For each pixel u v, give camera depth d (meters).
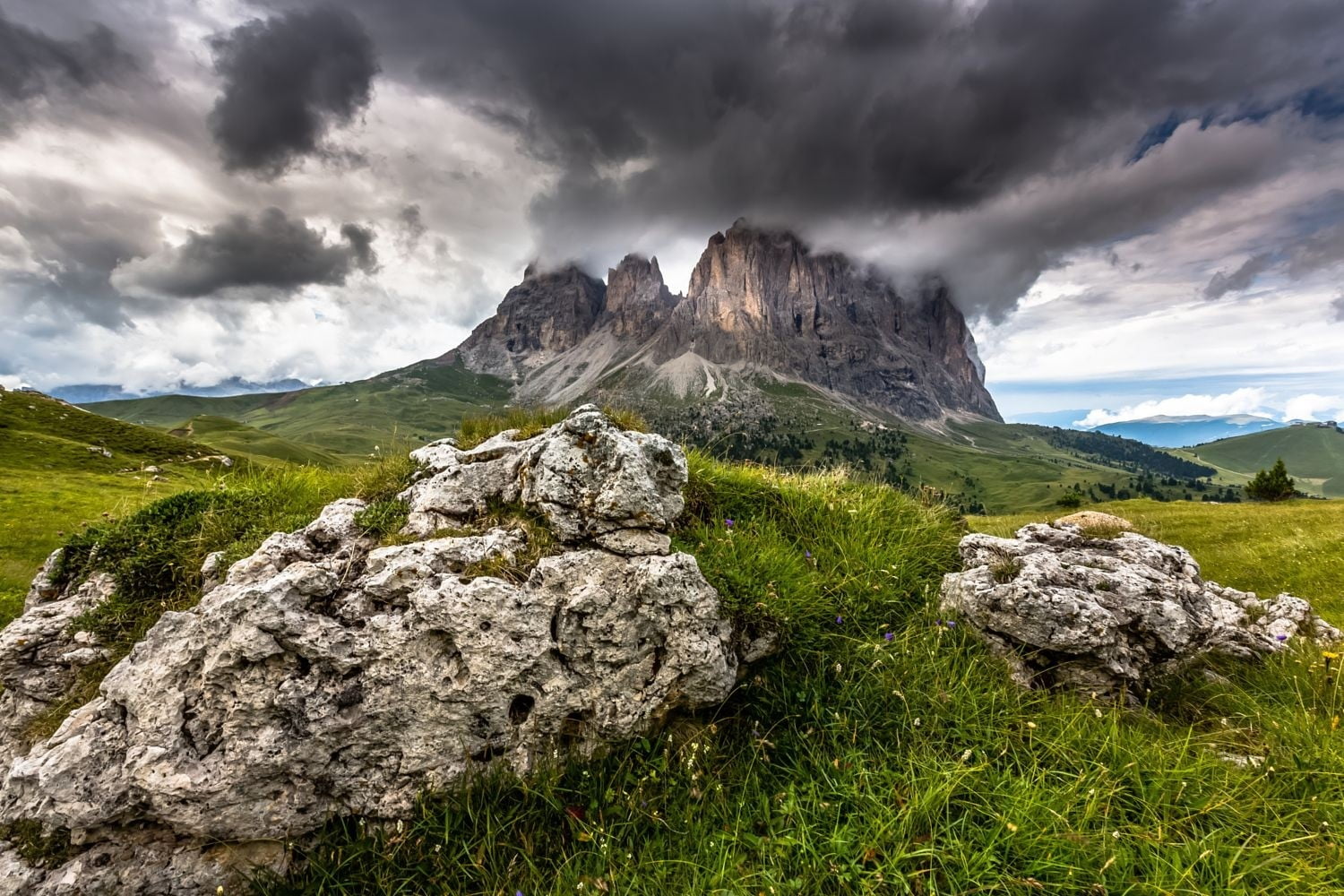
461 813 4.44
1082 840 3.97
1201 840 4.04
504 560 5.49
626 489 5.77
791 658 5.84
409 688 4.62
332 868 4.19
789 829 4.21
